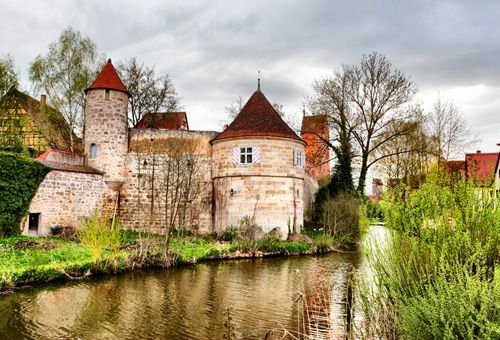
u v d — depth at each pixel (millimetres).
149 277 18828
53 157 27953
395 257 7402
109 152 31625
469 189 7184
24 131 40438
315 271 20828
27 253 19203
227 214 31156
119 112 32250
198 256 23219
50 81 36625
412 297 6555
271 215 30547
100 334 11625
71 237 25578
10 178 23781
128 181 32312
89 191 30062
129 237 27609
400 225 7449
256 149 30906
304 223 36688
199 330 12078
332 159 40281
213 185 32938
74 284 16984
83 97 38750
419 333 6301
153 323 12641
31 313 13188
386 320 7496
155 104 47062
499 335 5629
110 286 16953
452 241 6855
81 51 37500
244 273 20219
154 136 33094
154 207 32156
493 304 5773
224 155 31875
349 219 30969
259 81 34406
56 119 39281
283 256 25766
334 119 38969
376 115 38812
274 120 32312
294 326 12422
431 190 7371
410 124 37656
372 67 38781
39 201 26250
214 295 16016
